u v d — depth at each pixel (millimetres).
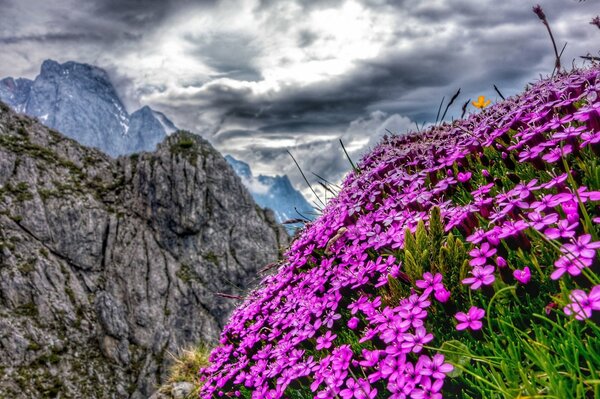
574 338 2127
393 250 4062
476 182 4367
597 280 2230
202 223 87438
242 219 90312
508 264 2904
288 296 4859
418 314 2900
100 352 72312
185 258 84312
